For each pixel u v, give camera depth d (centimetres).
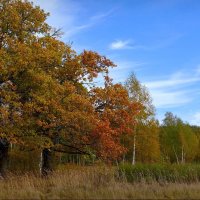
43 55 2489
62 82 2911
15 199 1451
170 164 2275
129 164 2273
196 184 1761
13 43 2453
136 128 5044
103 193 1502
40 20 2706
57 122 2648
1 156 2664
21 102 2531
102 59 3116
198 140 8406
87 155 3008
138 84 5188
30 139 2553
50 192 1600
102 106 3044
